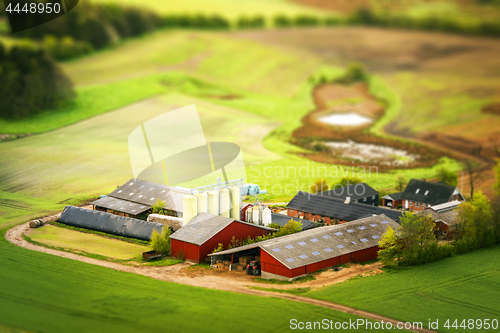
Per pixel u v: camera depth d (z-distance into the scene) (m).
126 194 72.25
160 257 54.97
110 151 111.88
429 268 54.34
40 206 76.88
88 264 51.53
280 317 40.22
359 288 47.47
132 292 44.12
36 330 35.94
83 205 78.25
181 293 44.59
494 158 131.88
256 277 50.44
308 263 50.38
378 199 82.69
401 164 121.56
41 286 44.25
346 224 59.09
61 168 99.00
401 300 45.03
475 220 64.12
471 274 52.75
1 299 40.84
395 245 54.28
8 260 50.88
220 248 54.03
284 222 64.88
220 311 40.84
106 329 36.72
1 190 84.81
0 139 114.88
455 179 102.62
